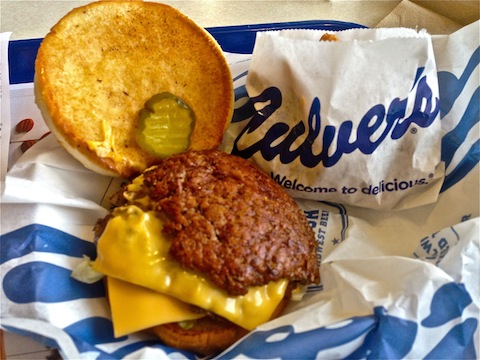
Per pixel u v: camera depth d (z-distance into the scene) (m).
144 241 0.25
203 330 0.25
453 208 0.30
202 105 0.32
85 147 0.28
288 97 0.31
